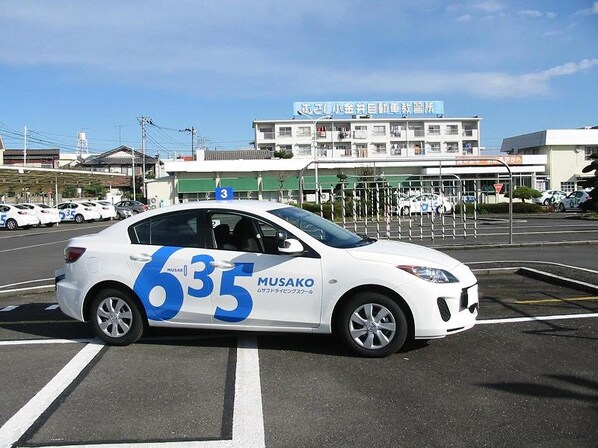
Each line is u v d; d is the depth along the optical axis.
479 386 4.75
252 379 5.06
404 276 5.46
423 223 19.11
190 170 54.62
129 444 3.81
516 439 3.77
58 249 20.06
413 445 3.72
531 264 10.90
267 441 3.83
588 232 20.19
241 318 5.80
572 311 7.31
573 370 5.09
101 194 70.44
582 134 65.38
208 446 3.77
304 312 5.67
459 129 83.00
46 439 3.92
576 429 3.90
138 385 4.98
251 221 6.01
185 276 5.94
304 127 82.38
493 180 18.52
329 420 4.14
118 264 6.14
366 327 5.59
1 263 15.79
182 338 6.54
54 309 8.41
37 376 5.29
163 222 6.23
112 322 6.23
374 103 83.25
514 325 6.70
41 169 40.38
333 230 6.44
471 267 10.69
